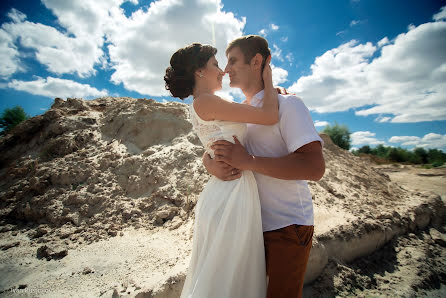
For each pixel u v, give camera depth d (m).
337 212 4.18
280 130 1.39
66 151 5.87
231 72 1.63
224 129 1.40
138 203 4.39
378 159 23.97
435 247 4.18
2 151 6.58
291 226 1.30
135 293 2.22
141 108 6.76
